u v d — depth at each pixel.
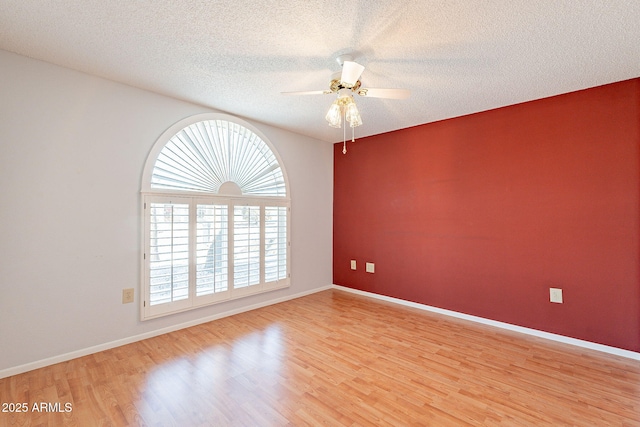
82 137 2.36
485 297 3.11
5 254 2.05
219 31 1.81
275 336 2.75
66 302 2.29
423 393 1.89
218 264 3.14
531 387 1.96
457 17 1.66
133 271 2.61
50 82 2.22
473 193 3.19
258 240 3.52
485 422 1.64
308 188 4.19
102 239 2.45
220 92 2.71
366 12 1.63
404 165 3.75
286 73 2.35
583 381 2.03
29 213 2.13
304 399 1.83
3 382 1.98
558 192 2.69
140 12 1.64
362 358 2.34
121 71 2.34
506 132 2.97
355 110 2.09
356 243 4.27
